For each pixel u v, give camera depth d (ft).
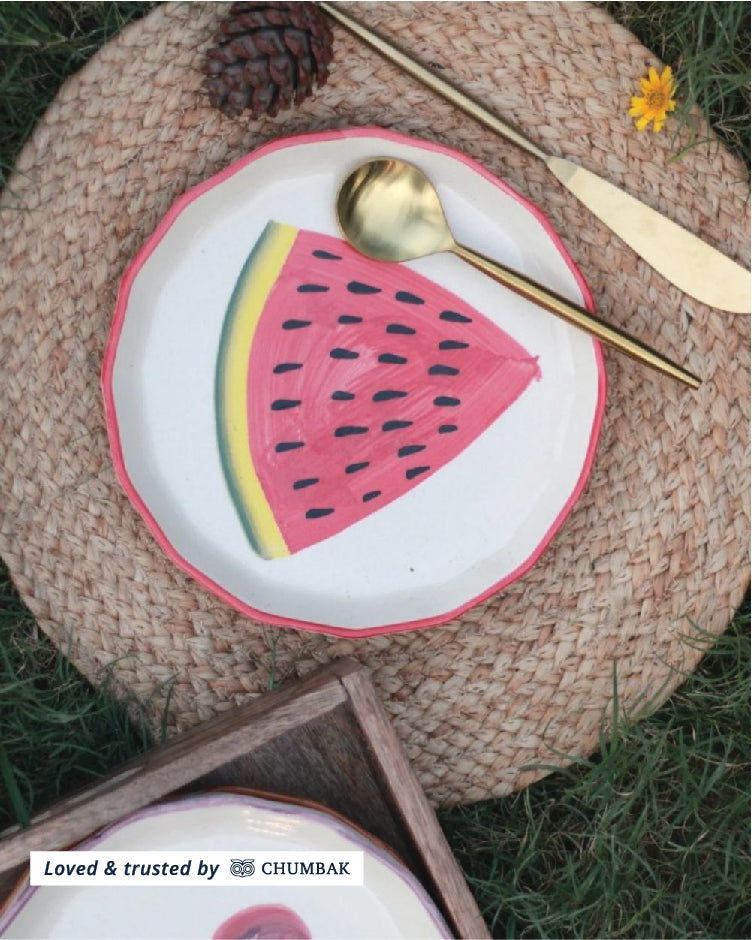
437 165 2.27
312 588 2.35
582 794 2.67
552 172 2.37
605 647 2.48
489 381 2.37
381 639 2.43
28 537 2.34
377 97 2.34
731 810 2.68
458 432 2.37
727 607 2.53
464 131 2.37
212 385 2.29
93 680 2.40
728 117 2.64
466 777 2.49
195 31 2.28
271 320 2.30
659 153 2.42
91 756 2.51
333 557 2.35
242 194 2.25
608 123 2.40
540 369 2.36
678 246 2.41
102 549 2.35
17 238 2.29
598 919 2.66
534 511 2.38
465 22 2.35
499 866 2.68
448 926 2.14
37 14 2.48
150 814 2.02
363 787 2.28
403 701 2.45
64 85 2.29
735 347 2.47
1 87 2.43
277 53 2.14
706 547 2.49
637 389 2.45
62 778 2.53
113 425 2.14
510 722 2.48
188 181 2.31
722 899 2.70
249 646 2.40
